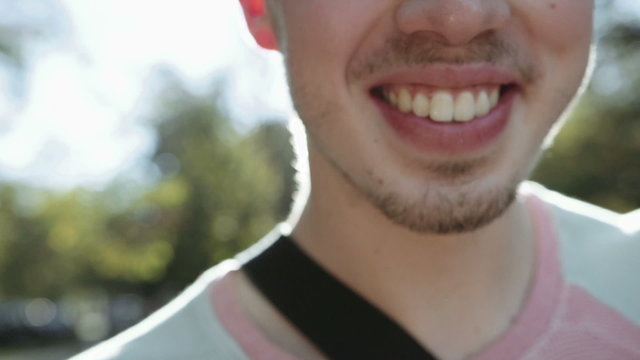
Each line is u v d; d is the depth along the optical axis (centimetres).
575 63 52
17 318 769
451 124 50
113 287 775
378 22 50
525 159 51
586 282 54
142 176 669
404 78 50
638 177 468
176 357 52
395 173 50
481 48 50
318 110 51
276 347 52
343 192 52
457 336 52
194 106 646
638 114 471
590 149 470
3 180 707
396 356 51
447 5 48
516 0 50
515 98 51
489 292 52
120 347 54
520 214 55
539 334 52
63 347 651
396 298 52
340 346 52
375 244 52
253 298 54
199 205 598
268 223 589
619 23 474
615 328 53
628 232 58
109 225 669
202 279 57
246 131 604
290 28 52
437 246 51
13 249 732
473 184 50
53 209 698
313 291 53
